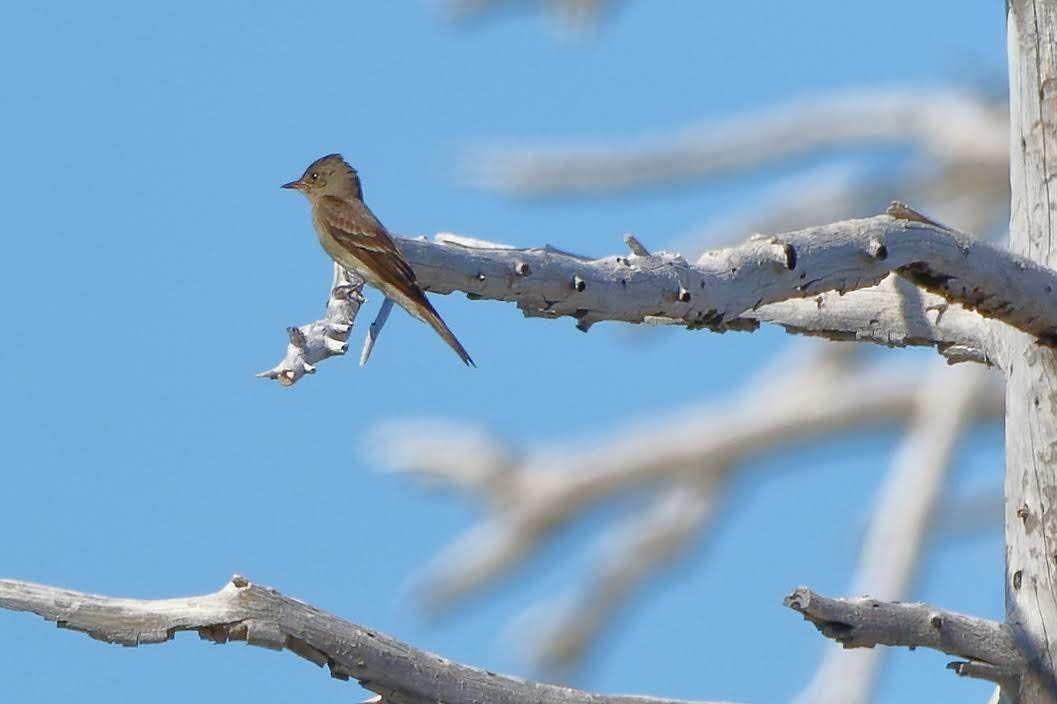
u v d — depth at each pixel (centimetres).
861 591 2355
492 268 1002
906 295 1180
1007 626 1077
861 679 2067
